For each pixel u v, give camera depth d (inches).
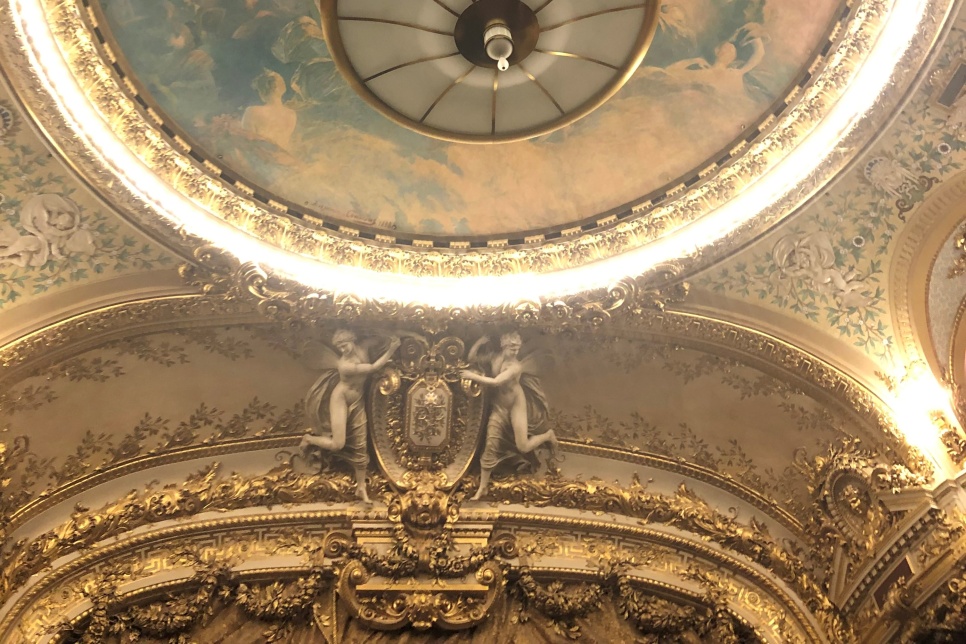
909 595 301.7
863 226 332.2
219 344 337.7
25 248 309.6
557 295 339.3
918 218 325.1
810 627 339.3
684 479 366.3
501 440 354.6
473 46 313.1
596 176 351.9
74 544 322.3
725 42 318.7
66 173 304.5
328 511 345.7
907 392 323.9
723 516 362.0
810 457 351.3
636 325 345.7
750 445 361.1
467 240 358.9
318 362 347.9
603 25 311.1
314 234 343.6
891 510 316.5
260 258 329.1
